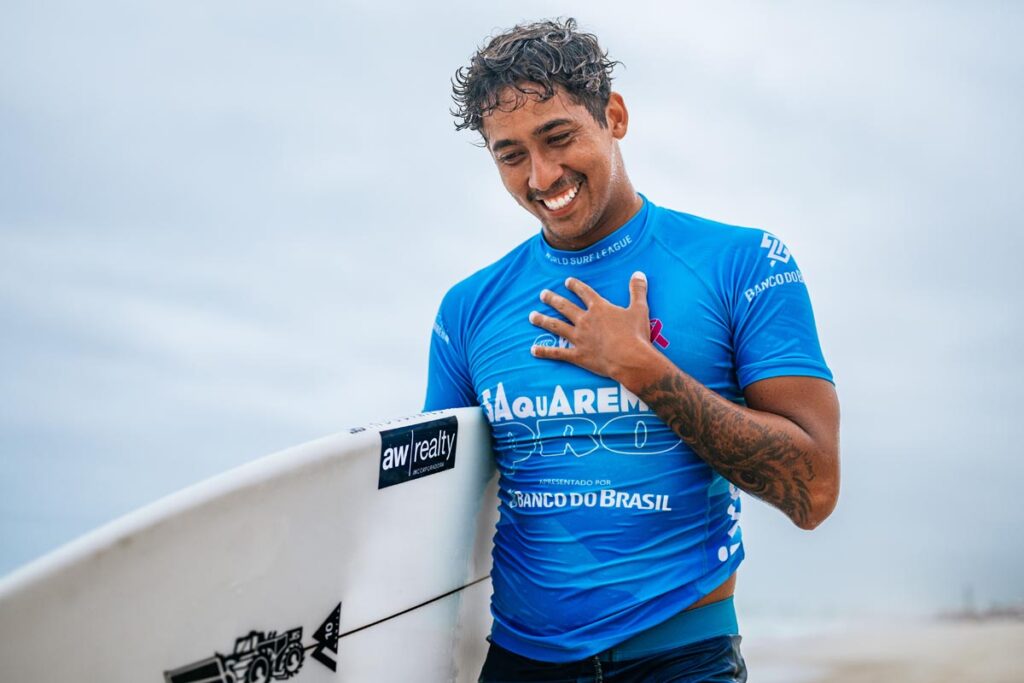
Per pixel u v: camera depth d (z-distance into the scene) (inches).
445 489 82.7
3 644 57.7
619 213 79.4
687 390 72.9
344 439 75.1
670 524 75.9
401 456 78.7
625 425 76.1
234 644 67.9
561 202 75.9
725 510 78.9
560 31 76.1
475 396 87.7
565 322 78.2
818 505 73.3
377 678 77.2
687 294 76.8
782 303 75.5
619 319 75.3
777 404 73.8
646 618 74.5
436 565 82.1
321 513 73.4
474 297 85.0
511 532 81.6
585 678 75.3
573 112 74.3
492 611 82.4
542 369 78.8
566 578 76.8
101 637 61.4
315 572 73.0
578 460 77.3
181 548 65.1
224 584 67.4
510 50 74.7
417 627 80.6
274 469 70.3
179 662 64.8
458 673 84.2
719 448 72.7
